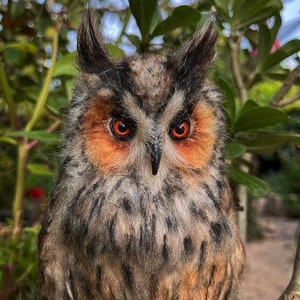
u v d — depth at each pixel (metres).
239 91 0.30
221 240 0.23
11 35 0.39
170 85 0.22
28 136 0.25
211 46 0.24
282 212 1.29
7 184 0.43
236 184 0.29
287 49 0.28
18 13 0.35
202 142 0.23
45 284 0.24
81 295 0.23
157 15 0.29
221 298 0.24
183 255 0.22
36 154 0.34
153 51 0.30
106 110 0.23
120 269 0.22
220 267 0.24
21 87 0.36
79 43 0.24
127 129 0.23
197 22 0.27
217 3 0.28
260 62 0.29
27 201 0.38
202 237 0.23
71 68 0.28
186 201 0.23
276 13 0.28
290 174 1.29
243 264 0.26
